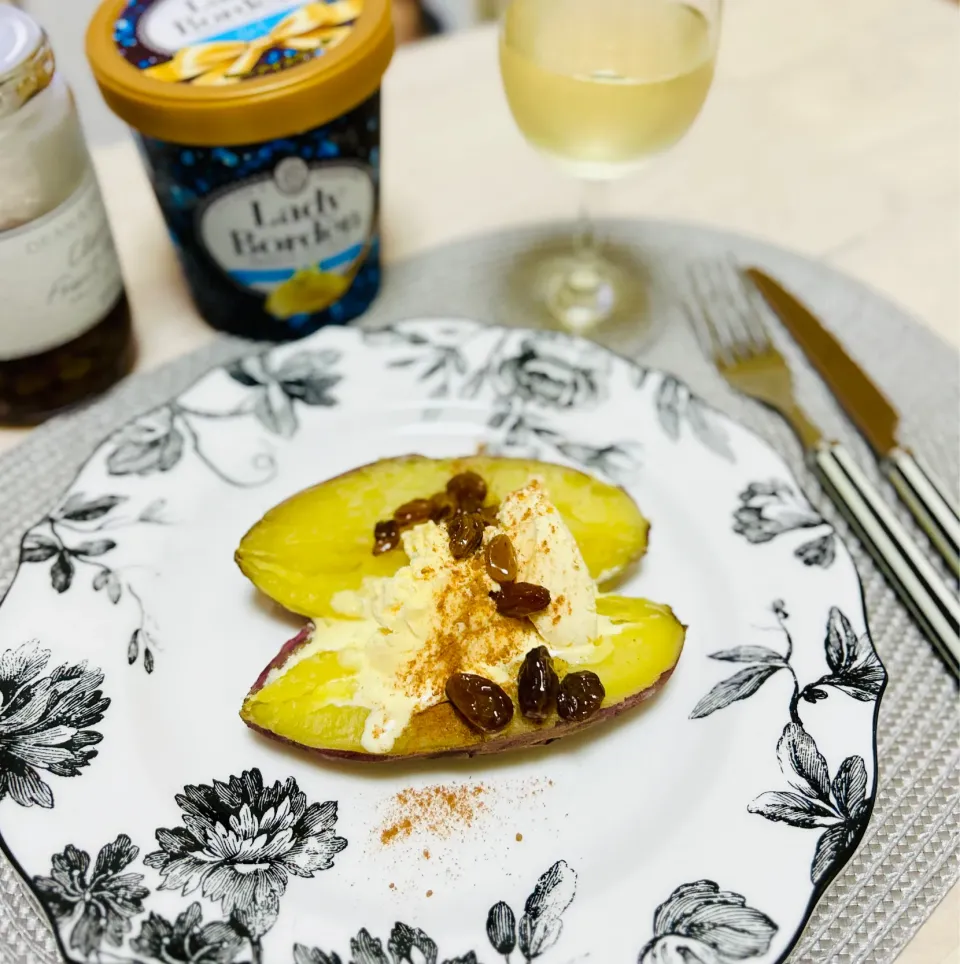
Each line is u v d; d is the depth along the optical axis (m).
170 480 0.33
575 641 0.28
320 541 0.31
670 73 0.36
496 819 0.27
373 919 0.25
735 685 0.29
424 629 0.28
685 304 0.42
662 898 0.25
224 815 0.27
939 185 0.47
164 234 0.45
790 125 0.51
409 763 0.28
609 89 0.35
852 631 0.29
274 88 0.33
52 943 0.25
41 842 0.25
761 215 0.47
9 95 0.30
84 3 0.69
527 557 0.29
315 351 0.37
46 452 0.36
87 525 0.32
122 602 0.31
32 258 0.33
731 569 0.31
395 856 0.26
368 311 0.42
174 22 0.36
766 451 0.34
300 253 0.38
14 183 0.31
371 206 0.39
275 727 0.27
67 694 0.28
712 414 0.35
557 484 0.32
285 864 0.26
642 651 0.28
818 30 0.56
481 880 0.26
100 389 0.38
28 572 0.31
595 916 0.25
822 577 0.31
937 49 0.54
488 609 0.29
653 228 0.46
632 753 0.28
